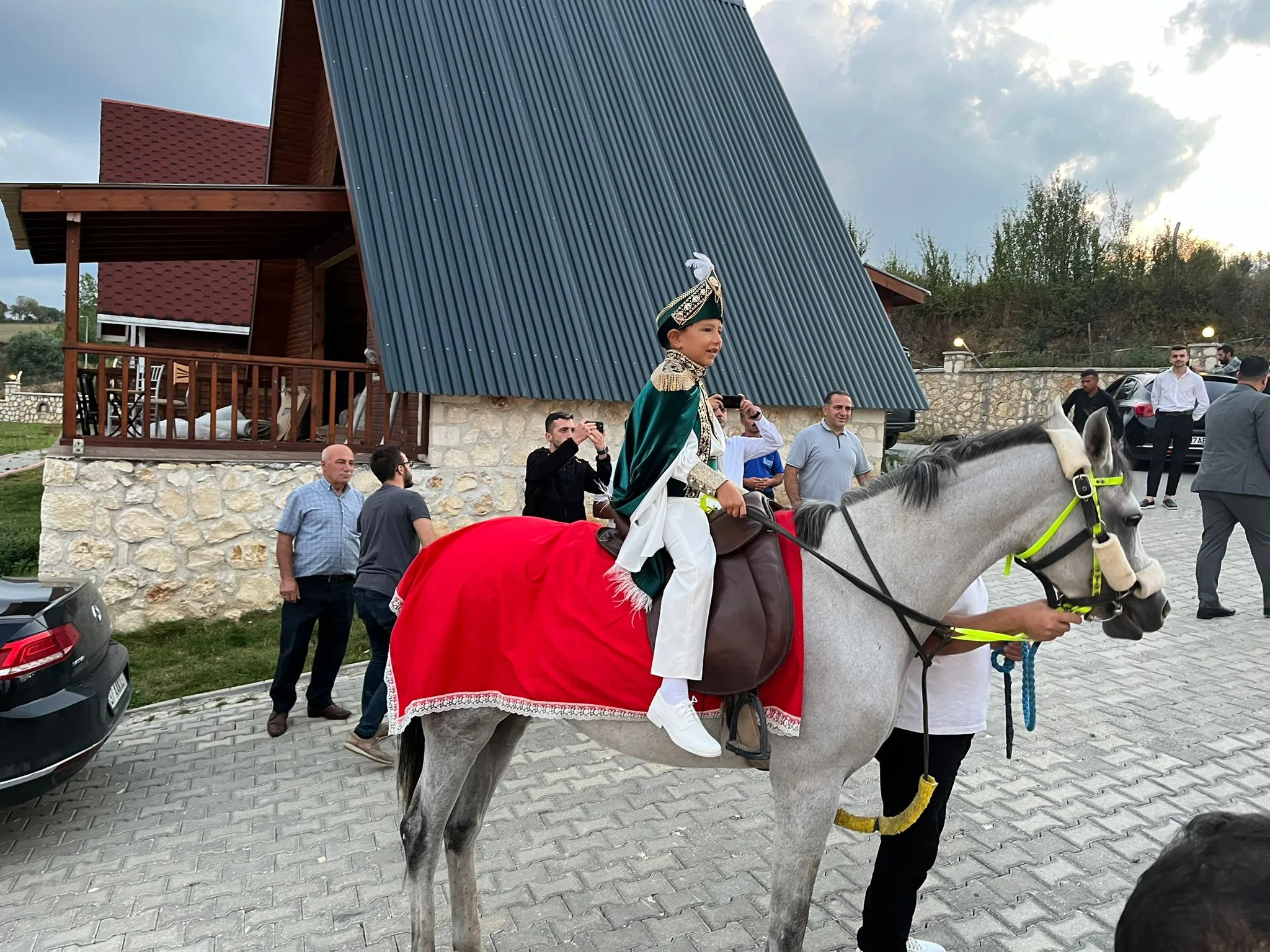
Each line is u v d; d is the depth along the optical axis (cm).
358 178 852
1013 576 884
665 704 243
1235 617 690
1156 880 88
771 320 1020
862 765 255
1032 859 363
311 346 1200
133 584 727
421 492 830
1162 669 586
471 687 275
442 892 354
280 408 1072
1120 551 244
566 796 437
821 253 1109
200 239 937
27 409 3325
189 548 744
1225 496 663
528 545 288
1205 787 423
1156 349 2275
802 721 245
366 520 505
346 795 453
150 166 1666
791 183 1150
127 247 920
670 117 1118
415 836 281
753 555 254
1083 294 2664
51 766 393
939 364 2848
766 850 380
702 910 334
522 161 963
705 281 246
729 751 258
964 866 358
